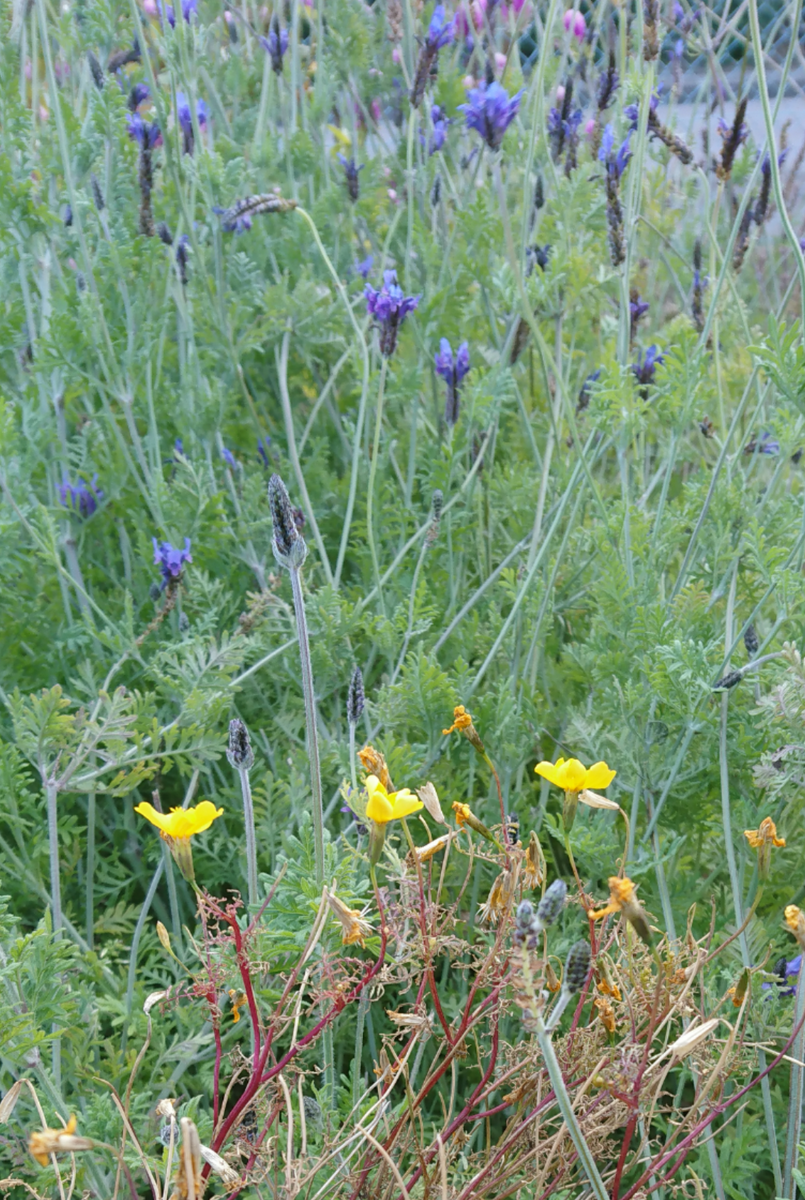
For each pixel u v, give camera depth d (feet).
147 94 11.15
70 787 6.75
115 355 9.94
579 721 7.88
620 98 8.86
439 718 7.80
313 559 10.51
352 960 5.10
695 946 5.08
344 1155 5.47
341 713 9.26
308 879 5.35
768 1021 6.03
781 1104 6.63
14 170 9.80
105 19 10.28
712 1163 5.82
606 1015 4.77
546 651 9.62
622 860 5.39
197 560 10.13
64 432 9.91
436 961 7.69
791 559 7.77
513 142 10.72
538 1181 4.93
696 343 9.05
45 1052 6.28
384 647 8.59
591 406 8.61
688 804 7.80
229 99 13.55
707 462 10.85
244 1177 4.75
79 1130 5.57
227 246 11.40
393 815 4.50
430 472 10.84
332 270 9.12
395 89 12.94
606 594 8.13
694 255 11.17
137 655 8.32
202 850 8.30
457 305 10.82
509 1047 5.43
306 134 11.92
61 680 9.19
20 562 9.53
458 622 9.21
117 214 10.78
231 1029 6.70
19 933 7.11
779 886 7.48
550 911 3.81
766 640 7.29
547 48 8.46
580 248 10.74
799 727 6.41
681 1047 4.48
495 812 7.90
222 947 5.02
